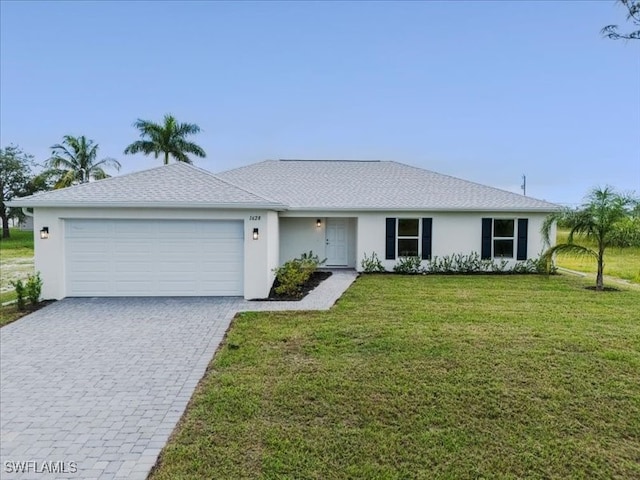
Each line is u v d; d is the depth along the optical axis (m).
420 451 3.92
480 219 16.59
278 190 17.83
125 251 11.46
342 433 4.23
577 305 10.16
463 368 5.89
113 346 7.32
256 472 3.62
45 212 11.09
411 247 16.75
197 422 4.48
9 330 8.33
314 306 10.30
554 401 4.91
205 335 7.96
